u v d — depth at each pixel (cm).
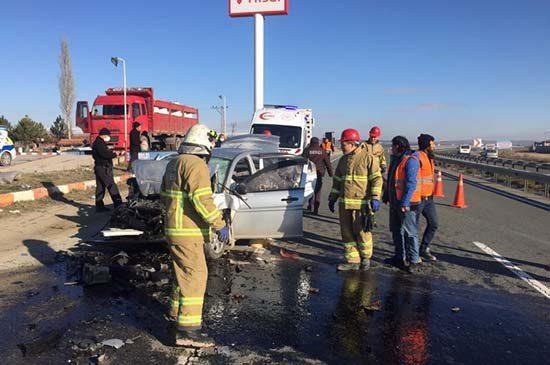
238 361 361
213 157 703
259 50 2177
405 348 391
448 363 366
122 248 654
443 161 3247
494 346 398
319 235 837
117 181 1545
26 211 946
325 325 436
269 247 741
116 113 2302
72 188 1243
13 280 546
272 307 479
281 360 365
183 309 384
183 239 381
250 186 671
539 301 512
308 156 1070
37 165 1936
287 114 1518
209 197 376
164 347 380
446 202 1321
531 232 884
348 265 621
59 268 594
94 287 525
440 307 489
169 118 2725
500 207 1231
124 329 414
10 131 4544
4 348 375
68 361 354
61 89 5394
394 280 582
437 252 724
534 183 1922
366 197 607
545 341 410
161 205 619
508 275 607
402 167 618
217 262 641
